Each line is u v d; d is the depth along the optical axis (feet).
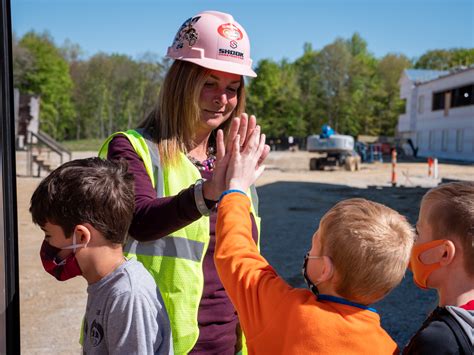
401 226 4.82
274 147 212.84
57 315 15.96
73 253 4.84
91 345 4.87
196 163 6.80
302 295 4.83
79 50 293.02
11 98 4.25
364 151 125.90
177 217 5.53
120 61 266.77
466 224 4.97
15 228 4.27
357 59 266.36
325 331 4.57
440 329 4.63
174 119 6.49
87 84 271.08
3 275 4.14
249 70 6.62
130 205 4.99
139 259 6.10
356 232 4.60
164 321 5.02
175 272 6.07
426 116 159.12
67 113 272.31
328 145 92.38
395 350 4.83
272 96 256.93
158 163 6.28
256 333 4.90
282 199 48.44
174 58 6.51
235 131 5.64
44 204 4.75
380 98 273.54
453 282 5.10
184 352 6.10
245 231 5.24
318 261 4.88
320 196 51.34
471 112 133.28
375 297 4.76
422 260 5.24
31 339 14.14
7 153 4.17
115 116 268.00
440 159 141.79
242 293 4.98
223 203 5.35
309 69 265.54
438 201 5.20
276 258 23.75
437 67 299.79
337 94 257.75
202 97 6.59
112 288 4.81
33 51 248.52
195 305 6.15
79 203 4.66
